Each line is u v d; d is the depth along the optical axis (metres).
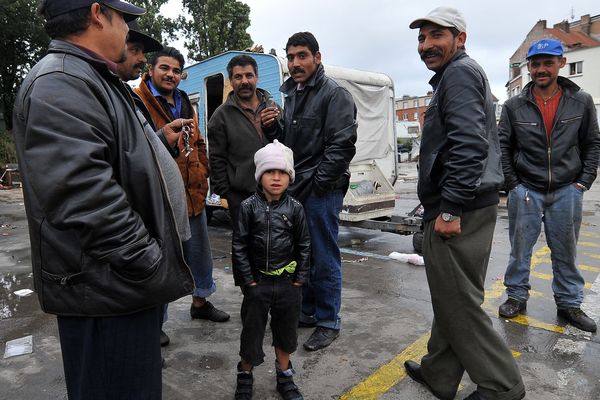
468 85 2.14
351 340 3.34
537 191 3.54
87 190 1.36
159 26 22.16
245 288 2.60
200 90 7.65
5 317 3.98
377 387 2.71
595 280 4.62
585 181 3.42
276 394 2.66
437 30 2.29
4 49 22.55
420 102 74.88
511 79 40.72
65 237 1.48
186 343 3.35
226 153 3.58
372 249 6.36
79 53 1.53
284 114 3.40
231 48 23.23
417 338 3.35
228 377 2.87
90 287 1.50
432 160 2.31
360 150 7.11
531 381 2.72
